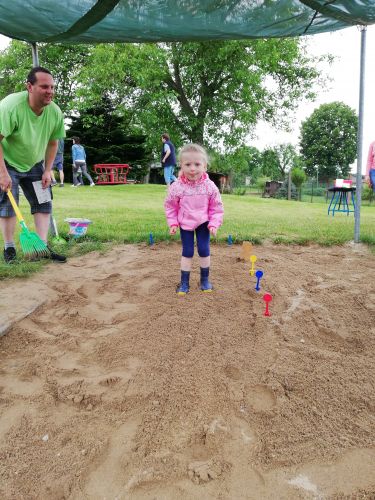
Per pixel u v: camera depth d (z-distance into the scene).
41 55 25.69
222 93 24.03
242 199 15.95
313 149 62.84
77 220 6.09
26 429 2.07
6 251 4.81
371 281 4.36
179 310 3.48
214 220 3.89
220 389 2.38
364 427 2.09
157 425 2.09
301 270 4.75
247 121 22.89
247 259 5.16
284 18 5.13
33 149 4.50
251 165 54.72
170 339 2.97
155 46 21.58
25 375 2.55
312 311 3.49
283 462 1.85
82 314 3.46
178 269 4.71
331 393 2.35
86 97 21.64
